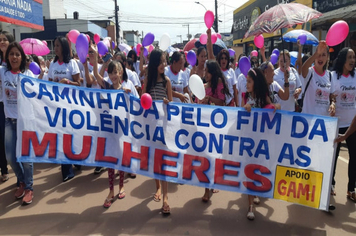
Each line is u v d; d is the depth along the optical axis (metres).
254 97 3.43
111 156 3.55
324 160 3.06
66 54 4.28
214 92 3.83
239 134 3.28
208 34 4.72
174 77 4.48
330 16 10.66
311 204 3.10
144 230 3.08
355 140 3.53
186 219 3.29
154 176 3.45
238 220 3.28
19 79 3.40
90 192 4.00
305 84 3.78
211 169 3.34
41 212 3.45
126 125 3.51
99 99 3.52
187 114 3.38
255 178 3.24
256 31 3.43
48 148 3.51
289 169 3.16
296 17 3.18
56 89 3.50
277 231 3.06
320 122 3.06
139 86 5.21
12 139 3.66
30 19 9.76
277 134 3.18
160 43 5.10
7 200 3.77
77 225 3.17
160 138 3.44
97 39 6.11
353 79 3.65
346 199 3.74
